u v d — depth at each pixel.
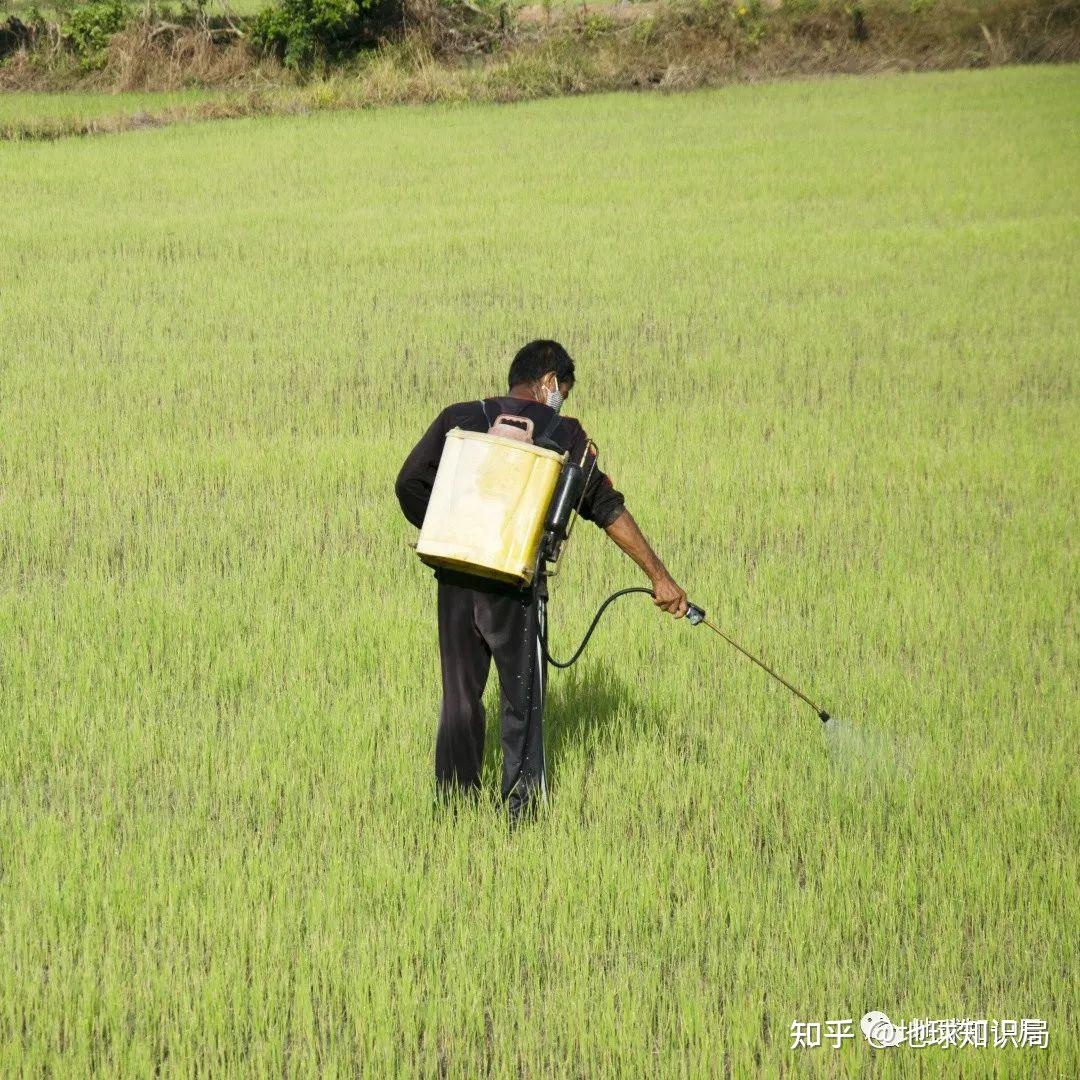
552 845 15.78
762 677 20.94
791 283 52.41
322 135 94.44
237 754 18.23
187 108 103.56
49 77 118.31
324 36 118.75
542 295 50.25
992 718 19.59
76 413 36.06
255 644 22.06
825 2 129.50
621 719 19.36
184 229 63.47
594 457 16.09
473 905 14.96
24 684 20.33
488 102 111.81
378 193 72.88
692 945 14.42
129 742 18.36
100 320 46.66
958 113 101.56
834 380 39.50
